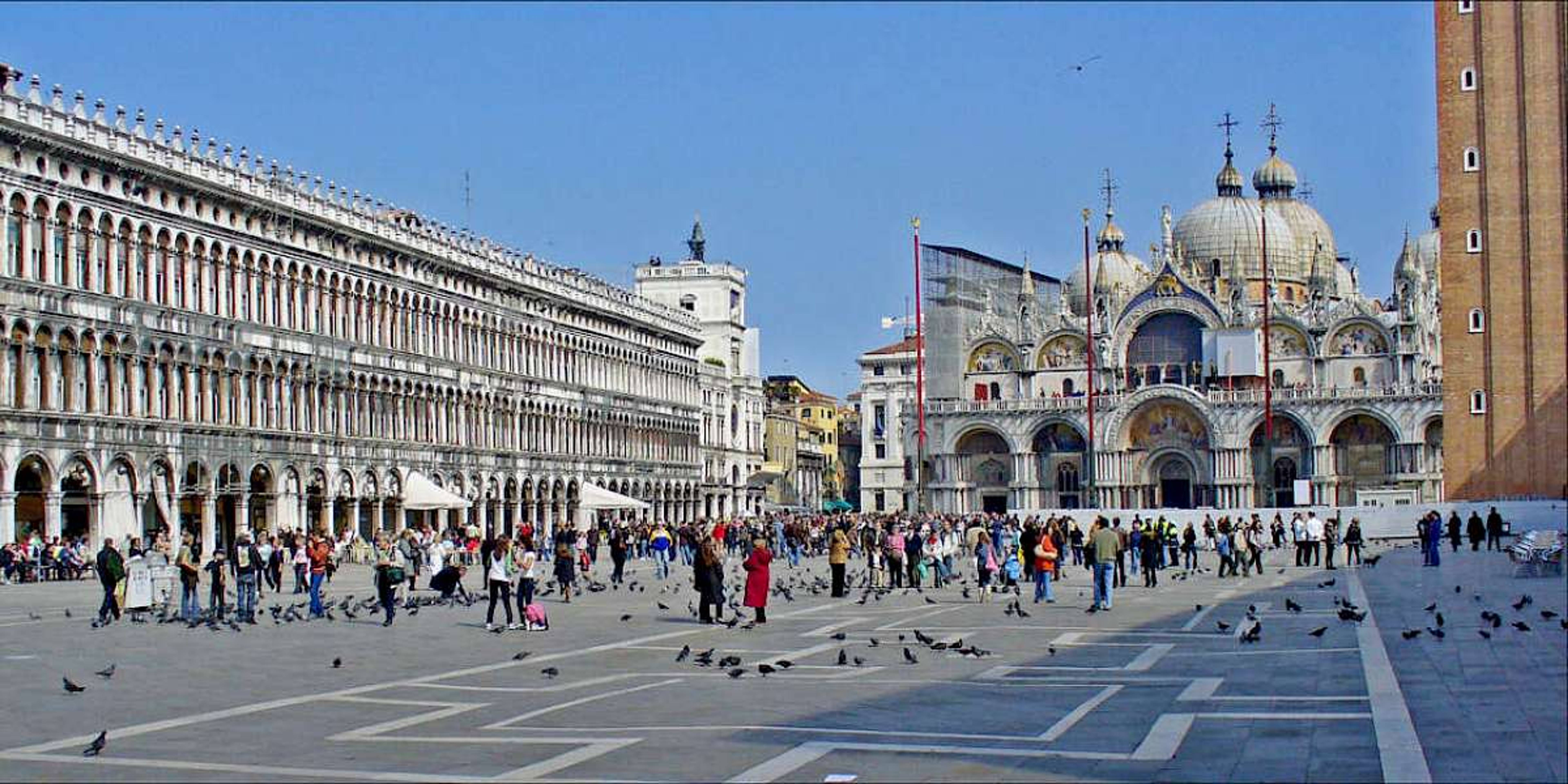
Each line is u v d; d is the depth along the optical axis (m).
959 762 22.80
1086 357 189.00
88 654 40.62
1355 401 168.38
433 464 115.62
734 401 191.88
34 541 75.88
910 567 69.50
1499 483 117.12
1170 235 187.38
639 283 192.62
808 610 55.81
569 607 58.53
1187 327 185.62
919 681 33.12
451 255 119.25
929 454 188.50
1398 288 194.00
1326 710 27.25
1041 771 21.95
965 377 192.62
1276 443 174.88
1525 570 67.56
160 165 86.69
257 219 96.31
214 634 47.12
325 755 24.08
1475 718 25.30
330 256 103.56
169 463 87.12
